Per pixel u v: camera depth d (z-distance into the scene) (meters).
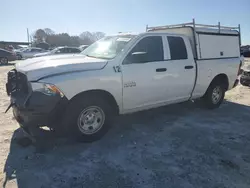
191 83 5.29
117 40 4.56
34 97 3.39
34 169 3.22
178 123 5.09
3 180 2.97
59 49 21.61
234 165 3.43
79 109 3.73
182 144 4.08
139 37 4.42
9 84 4.12
